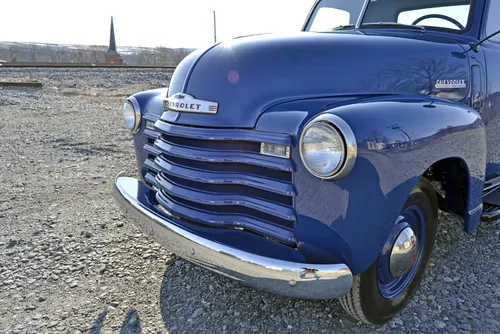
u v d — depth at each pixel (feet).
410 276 7.51
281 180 6.17
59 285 8.36
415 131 6.24
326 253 6.00
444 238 10.37
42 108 32.07
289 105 6.66
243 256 5.80
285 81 7.09
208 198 6.70
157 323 7.25
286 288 5.65
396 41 8.32
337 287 5.72
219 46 7.95
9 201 12.89
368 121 5.79
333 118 5.56
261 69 7.19
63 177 15.42
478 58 9.27
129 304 7.79
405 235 6.90
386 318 7.09
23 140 21.38
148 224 7.16
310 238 6.04
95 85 46.85
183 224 6.90
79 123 26.53
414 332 7.00
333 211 5.84
